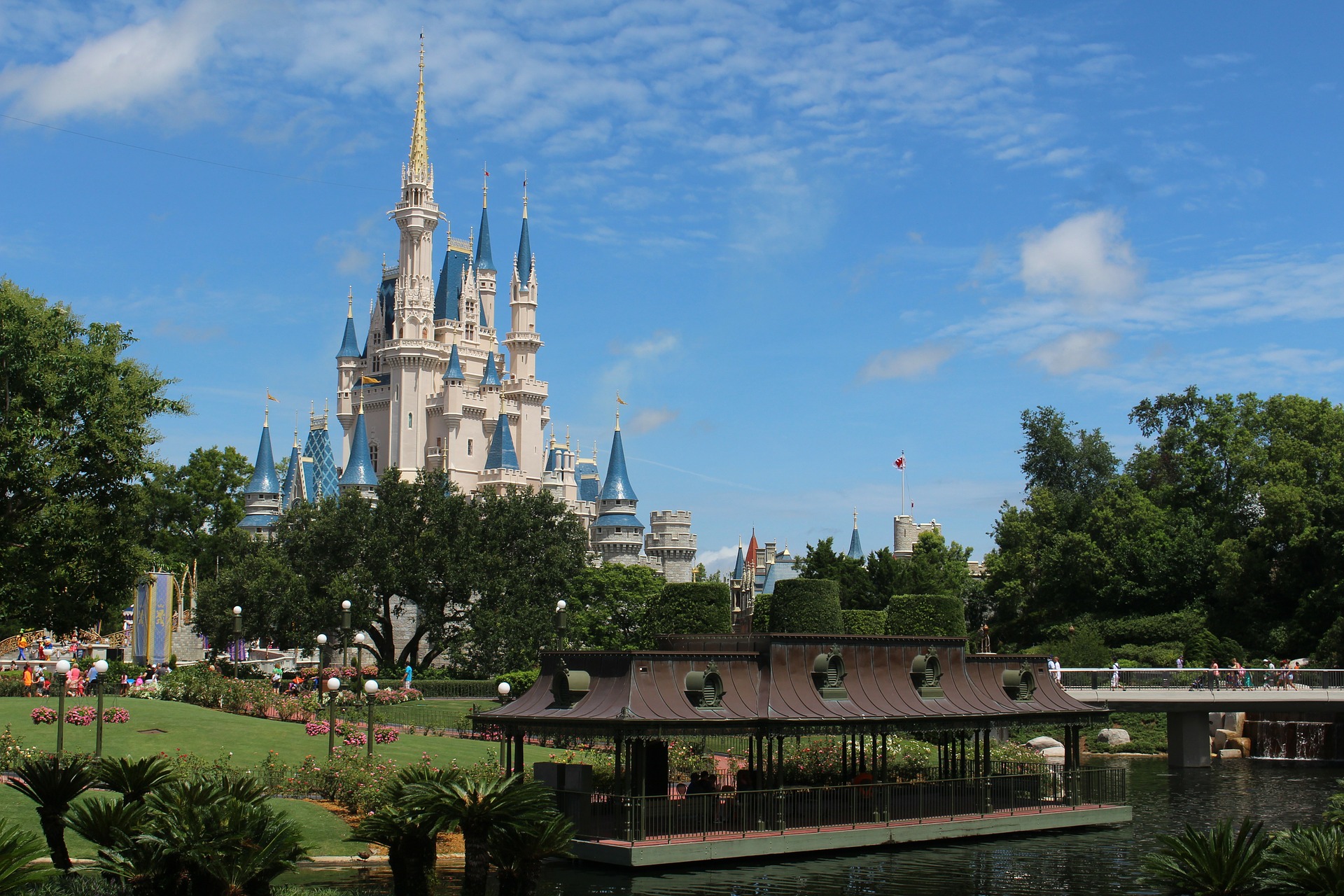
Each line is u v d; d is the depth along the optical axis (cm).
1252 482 9600
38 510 4828
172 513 13012
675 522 17225
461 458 15475
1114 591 9525
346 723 4700
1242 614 8975
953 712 3838
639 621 10600
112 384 4762
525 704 3494
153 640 6556
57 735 3788
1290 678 6956
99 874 2222
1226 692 6531
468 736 5225
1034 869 3375
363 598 8719
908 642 3925
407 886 2389
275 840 2239
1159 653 8462
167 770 2544
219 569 11181
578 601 9950
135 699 5059
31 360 4612
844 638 3750
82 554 4731
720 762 4722
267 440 15062
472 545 9200
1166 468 11544
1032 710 4050
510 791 2300
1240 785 5572
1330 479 8700
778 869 3281
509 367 16700
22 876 2019
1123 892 3081
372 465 15538
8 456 4519
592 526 17012
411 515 9281
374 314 16612
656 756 3697
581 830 3341
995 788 4106
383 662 9319
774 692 3538
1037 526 10200
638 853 3156
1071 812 4075
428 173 16012
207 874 2167
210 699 5306
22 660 6844
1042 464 12694
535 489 15688
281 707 5153
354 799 3550
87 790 3225
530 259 16788
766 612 5306
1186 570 9325
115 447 4662
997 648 9838
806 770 4266
